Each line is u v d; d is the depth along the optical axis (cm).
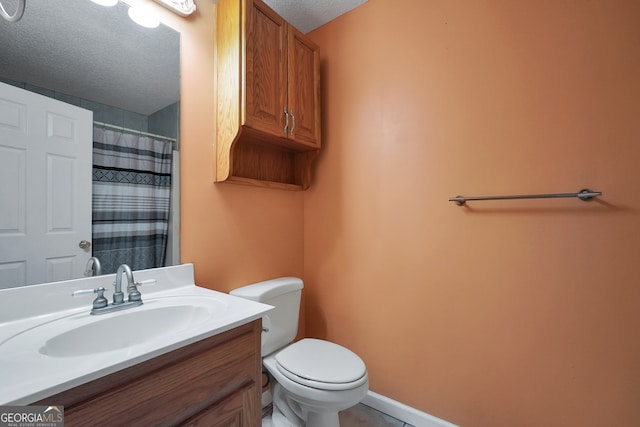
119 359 58
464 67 130
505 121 121
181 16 126
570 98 108
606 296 101
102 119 103
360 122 163
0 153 81
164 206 119
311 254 186
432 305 138
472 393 127
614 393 100
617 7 100
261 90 131
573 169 107
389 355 151
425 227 140
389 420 146
